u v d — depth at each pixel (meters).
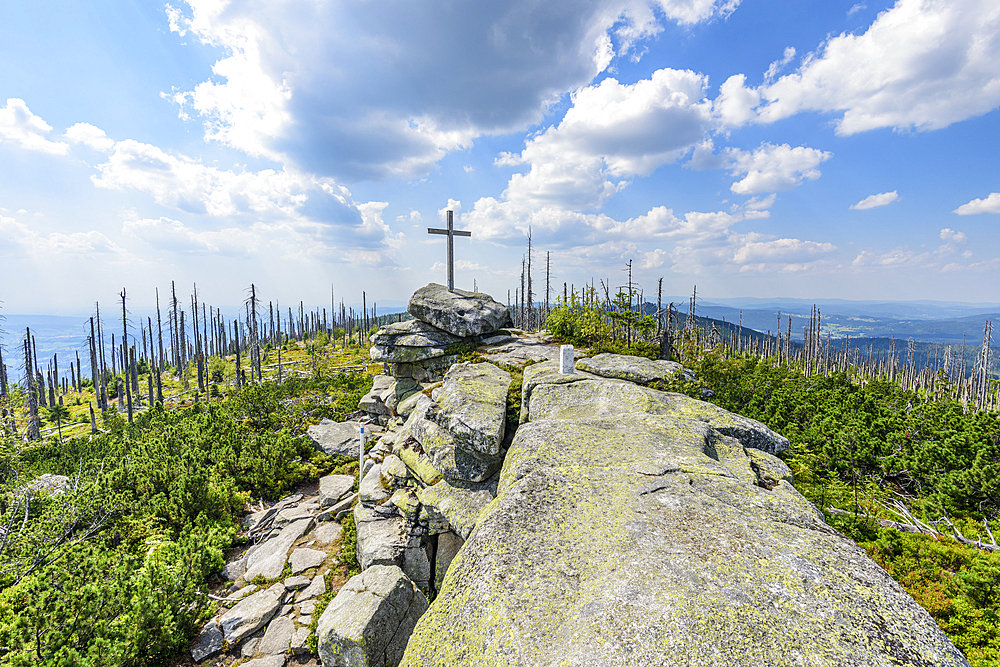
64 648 7.89
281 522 15.65
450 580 4.65
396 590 10.41
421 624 4.21
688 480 6.00
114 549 12.65
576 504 5.45
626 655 3.34
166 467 16.44
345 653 9.38
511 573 4.36
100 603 9.18
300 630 10.80
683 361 19.62
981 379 56.69
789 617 3.59
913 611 3.64
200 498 15.38
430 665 3.77
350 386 33.16
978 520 12.63
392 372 21.62
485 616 3.97
